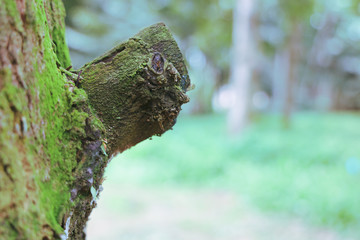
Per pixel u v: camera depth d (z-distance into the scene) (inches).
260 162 299.3
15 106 27.8
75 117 35.8
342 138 395.2
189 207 221.0
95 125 36.9
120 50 40.9
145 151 337.7
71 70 41.9
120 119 40.6
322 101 906.7
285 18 484.7
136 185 266.4
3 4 27.4
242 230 184.2
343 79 889.5
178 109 41.5
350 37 779.4
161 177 279.1
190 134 442.3
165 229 186.9
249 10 422.9
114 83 39.5
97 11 409.4
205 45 578.2
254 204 217.3
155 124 42.7
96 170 37.2
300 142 353.1
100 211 214.7
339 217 186.1
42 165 31.2
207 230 185.6
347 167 262.4
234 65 439.8
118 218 203.6
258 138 360.8
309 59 820.6
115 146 42.6
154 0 449.1
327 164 283.0
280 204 209.5
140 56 39.8
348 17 673.0
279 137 380.8
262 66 796.6
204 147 352.2
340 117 665.6
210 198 236.5
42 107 31.7
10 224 26.7
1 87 27.2
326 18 719.7
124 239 175.9
